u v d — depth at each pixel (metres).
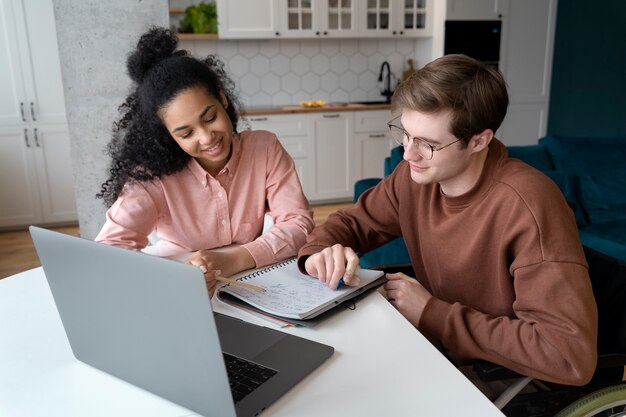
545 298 0.91
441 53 4.68
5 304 1.07
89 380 0.78
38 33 3.96
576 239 0.95
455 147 0.97
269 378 0.75
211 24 4.44
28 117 4.07
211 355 0.61
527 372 0.89
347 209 1.40
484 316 0.98
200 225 1.41
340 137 4.62
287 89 4.95
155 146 1.30
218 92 1.26
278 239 1.30
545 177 1.02
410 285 1.06
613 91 4.56
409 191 1.26
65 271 0.74
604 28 4.57
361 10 4.61
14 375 0.81
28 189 4.20
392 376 0.76
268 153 1.48
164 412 0.70
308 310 0.93
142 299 0.65
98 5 2.51
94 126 2.64
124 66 2.59
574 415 0.88
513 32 4.75
